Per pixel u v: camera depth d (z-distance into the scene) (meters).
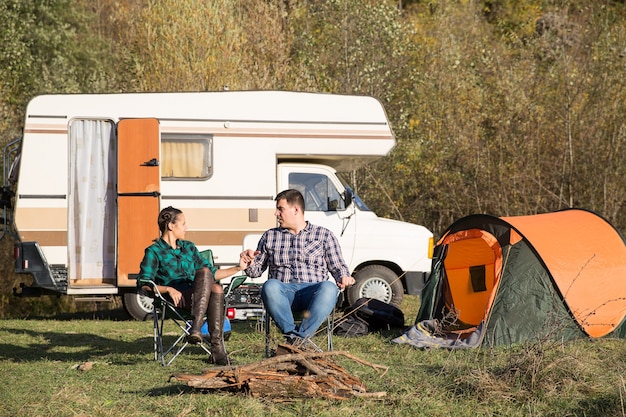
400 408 5.11
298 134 11.37
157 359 7.01
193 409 4.97
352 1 19.78
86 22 26.30
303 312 6.64
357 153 11.52
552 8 24.73
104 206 10.98
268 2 21.56
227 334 8.24
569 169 16.72
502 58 19.66
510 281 8.02
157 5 18.47
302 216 6.82
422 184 18.11
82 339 8.81
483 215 8.47
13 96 20.97
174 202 11.05
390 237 11.34
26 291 11.07
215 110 11.21
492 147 17.33
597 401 5.31
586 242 8.48
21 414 5.03
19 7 22.36
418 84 19.23
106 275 10.93
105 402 5.28
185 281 6.89
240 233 11.16
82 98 11.00
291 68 19.47
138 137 10.92
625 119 16.48
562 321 7.64
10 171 11.69
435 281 8.99
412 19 24.38
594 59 17.55
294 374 5.38
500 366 6.00
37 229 10.83
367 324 9.04
